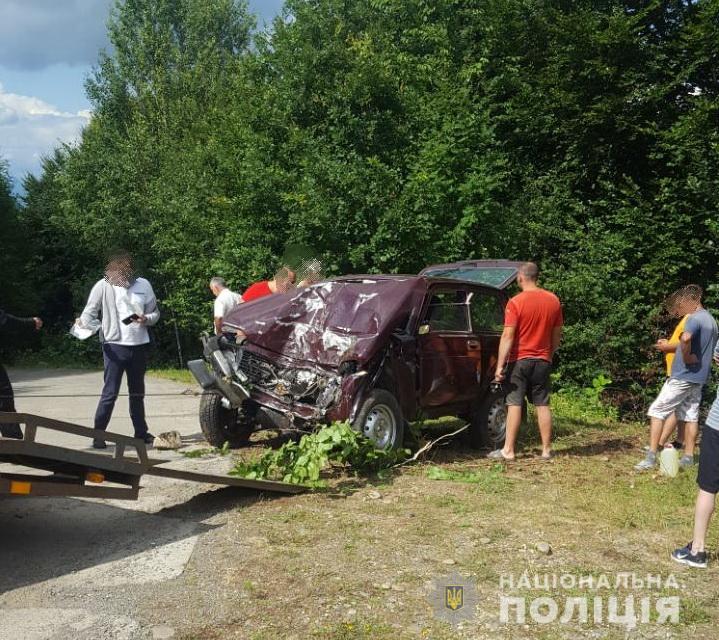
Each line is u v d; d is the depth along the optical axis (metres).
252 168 16.45
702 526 4.92
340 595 4.33
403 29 20.16
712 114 15.78
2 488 4.61
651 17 17.64
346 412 7.19
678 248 14.95
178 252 24.30
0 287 31.06
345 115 16.50
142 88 34.06
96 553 5.00
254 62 18.80
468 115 16.05
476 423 8.73
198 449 8.16
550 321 8.15
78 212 31.00
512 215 16.44
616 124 16.42
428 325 8.02
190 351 29.91
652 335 14.98
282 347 8.10
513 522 5.73
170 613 4.08
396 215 14.36
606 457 8.56
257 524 5.61
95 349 30.12
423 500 6.31
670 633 3.96
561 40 17.42
